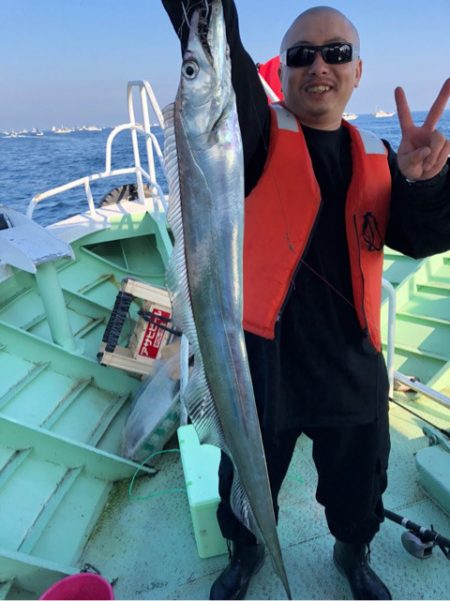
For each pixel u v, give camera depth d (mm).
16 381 2971
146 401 2914
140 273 4715
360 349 1525
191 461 2197
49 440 2488
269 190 1435
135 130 4523
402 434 2840
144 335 3281
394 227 1565
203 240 1209
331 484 1699
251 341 1539
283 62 1479
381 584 1831
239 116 1366
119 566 2133
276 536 1366
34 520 2227
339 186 1502
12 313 3566
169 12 1319
